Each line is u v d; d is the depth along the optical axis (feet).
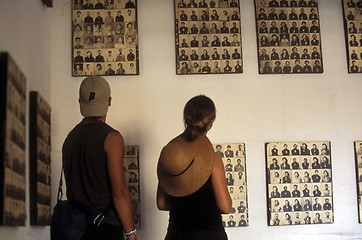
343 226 18.28
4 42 9.54
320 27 19.08
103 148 11.44
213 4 18.78
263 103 18.61
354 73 18.97
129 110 18.20
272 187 18.13
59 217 11.28
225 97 18.52
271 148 18.30
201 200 10.79
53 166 17.74
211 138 18.33
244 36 18.88
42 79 13.69
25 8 11.64
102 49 18.28
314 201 18.21
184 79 18.49
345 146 18.67
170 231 10.89
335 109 18.80
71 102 18.12
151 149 18.08
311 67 18.78
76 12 18.40
